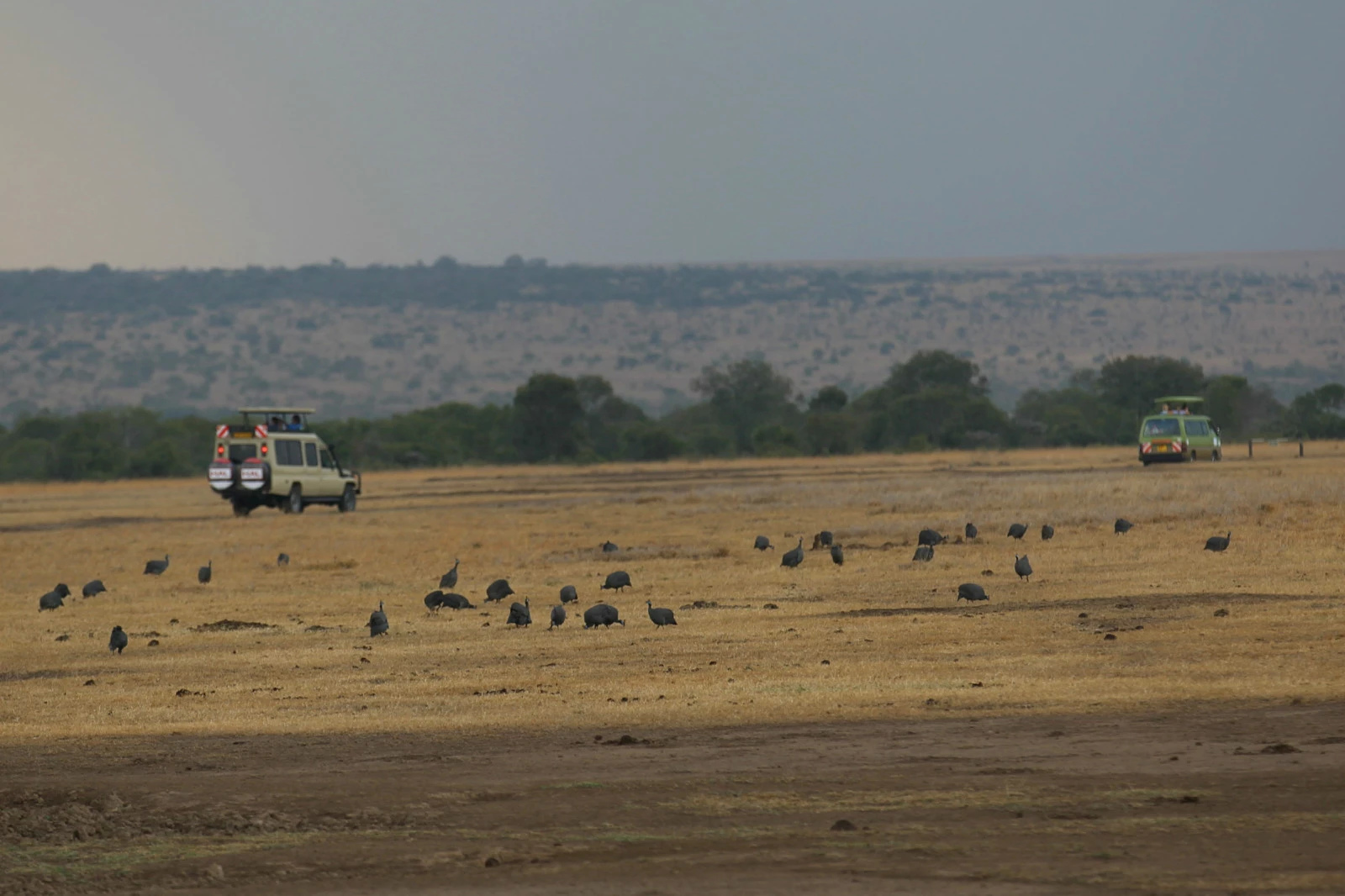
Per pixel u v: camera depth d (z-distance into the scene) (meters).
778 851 34.94
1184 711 50.50
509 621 85.88
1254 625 71.81
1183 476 197.12
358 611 98.00
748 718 52.56
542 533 154.00
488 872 34.28
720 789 41.44
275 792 42.69
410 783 43.50
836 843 35.47
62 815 40.31
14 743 53.22
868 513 160.50
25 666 77.00
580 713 54.97
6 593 117.81
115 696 65.00
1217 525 125.19
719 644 73.88
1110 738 46.34
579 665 68.81
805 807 39.12
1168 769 41.62
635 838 36.69
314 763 47.34
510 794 41.75
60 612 102.75
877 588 97.19
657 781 42.78
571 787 42.38
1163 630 71.75
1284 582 88.81
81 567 136.62
